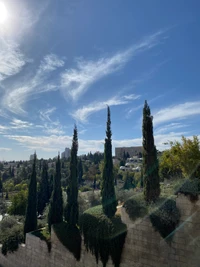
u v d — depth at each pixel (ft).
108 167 45.75
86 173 257.55
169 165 52.06
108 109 49.73
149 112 41.70
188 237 31.40
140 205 37.70
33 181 62.39
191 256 30.71
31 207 60.18
